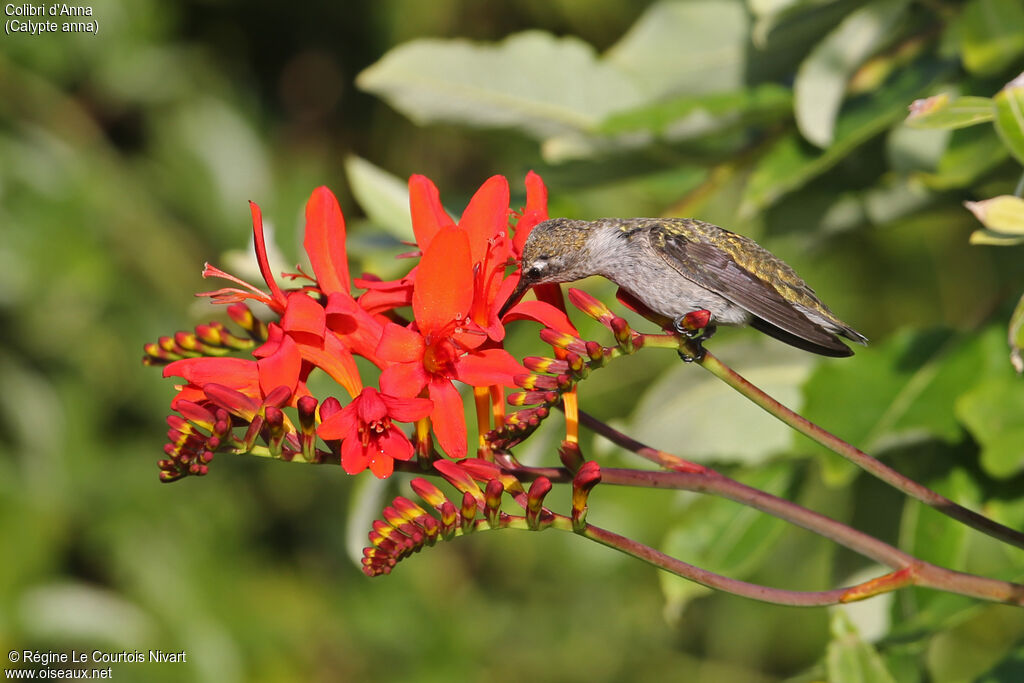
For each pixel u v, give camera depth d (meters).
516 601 13.83
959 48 6.24
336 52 14.03
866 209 6.76
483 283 4.61
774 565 12.22
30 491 12.21
